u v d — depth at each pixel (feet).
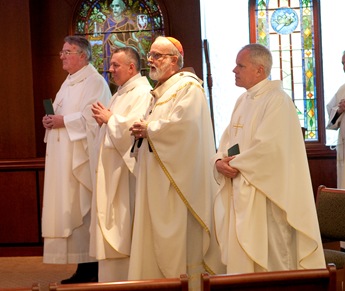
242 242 12.61
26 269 21.15
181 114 14.29
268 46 24.73
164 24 23.82
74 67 18.93
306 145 24.26
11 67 23.31
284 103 12.98
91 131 18.35
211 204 14.78
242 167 12.80
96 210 15.75
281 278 7.83
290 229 13.01
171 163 14.30
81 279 19.01
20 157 23.31
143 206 14.48
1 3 23.25
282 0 24.77
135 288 7.64
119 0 24.31
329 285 7.93
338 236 15.49
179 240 14.28
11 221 23.17
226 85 24.30
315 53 24.57
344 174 21.65
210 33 24.36
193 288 14.66
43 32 24.12
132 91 16.40
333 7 24.53
